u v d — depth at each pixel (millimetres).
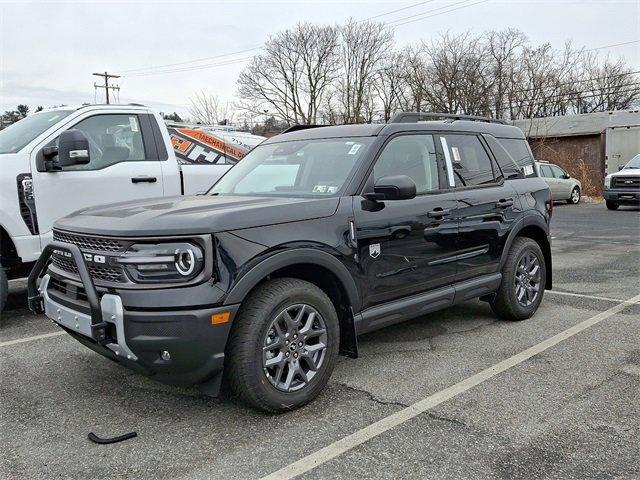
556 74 42375
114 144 6246
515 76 42031
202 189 6922
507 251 5258
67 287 3576
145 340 3061
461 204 4711
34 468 2904
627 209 19641
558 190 21719
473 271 4895
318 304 3605
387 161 4281
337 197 3877
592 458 2957
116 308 3104
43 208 5559
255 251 3285
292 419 3430
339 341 3795
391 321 4184
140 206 3779
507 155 5590
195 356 3100
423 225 4348
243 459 2975
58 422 3426
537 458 2959
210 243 3125
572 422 3359
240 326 3283
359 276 3881
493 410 3527
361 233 3891
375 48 51906
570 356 4508
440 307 4617
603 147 27844
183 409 3590
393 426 3322
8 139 5980
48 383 4039
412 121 4820
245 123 55781
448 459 2953
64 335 5184
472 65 42625
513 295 5355
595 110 47406
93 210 3875
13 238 5379
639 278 7641
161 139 6637
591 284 7277
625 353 4566
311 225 3609
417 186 4484
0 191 5301
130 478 2807
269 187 4426
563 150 29766
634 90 43125
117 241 3193
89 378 4125
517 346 4766
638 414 3457
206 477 2811
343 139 4469
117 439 3184
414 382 3988
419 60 45594
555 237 12328
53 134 5754
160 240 3113
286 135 5090
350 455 3000
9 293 7031
